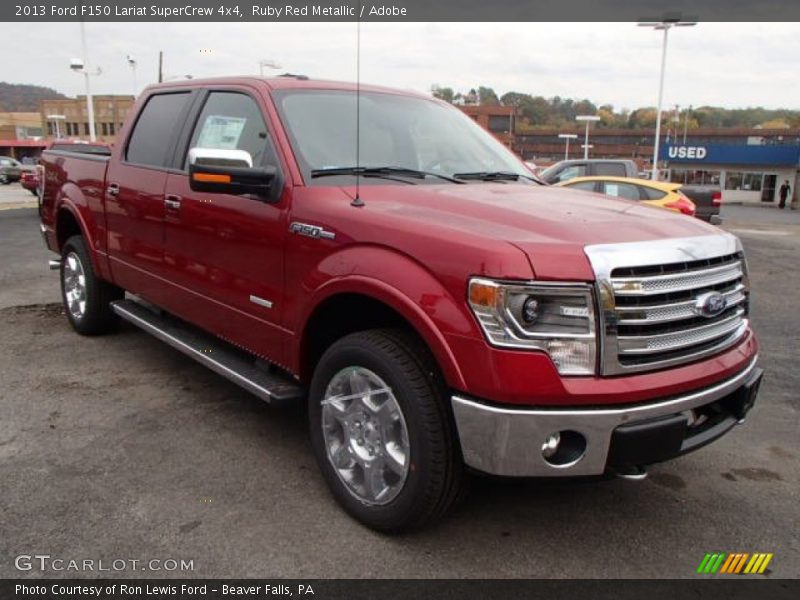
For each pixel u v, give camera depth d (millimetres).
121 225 4906
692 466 3789
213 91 4281
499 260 2512
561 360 2518
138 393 4578
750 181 52688
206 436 3947
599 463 2582
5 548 2832
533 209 3068
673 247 2734
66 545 2867
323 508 3219
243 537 2969
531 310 2502
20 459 3605
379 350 2881
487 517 3195
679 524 3197
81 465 3557
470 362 2553
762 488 3561
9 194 29797
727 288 3012
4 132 96938
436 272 2680
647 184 12289
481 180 3965
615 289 2543
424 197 3262
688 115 92500
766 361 5781
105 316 5664
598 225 2850
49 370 4984
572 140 90188
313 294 3156
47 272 9078
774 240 16828
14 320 6379
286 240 3344
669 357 2734
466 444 2631
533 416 2504
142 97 5059
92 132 26906
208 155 3223
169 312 4516
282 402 3354
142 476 3463
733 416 3068
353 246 3014
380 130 3955
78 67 26656
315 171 3471
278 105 3742
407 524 2898
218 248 3846
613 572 2822
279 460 3680
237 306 3766
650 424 2600
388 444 2920
